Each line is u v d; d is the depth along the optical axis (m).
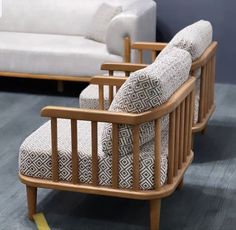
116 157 2.99
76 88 5.66
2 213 3.41
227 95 5.47
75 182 3.10
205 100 4.06
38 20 5.87
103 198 3.55
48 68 5.32
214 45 4.23
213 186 3.69
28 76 5.40
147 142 3.13
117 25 5.05
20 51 5.34
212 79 4.30
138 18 5.05
